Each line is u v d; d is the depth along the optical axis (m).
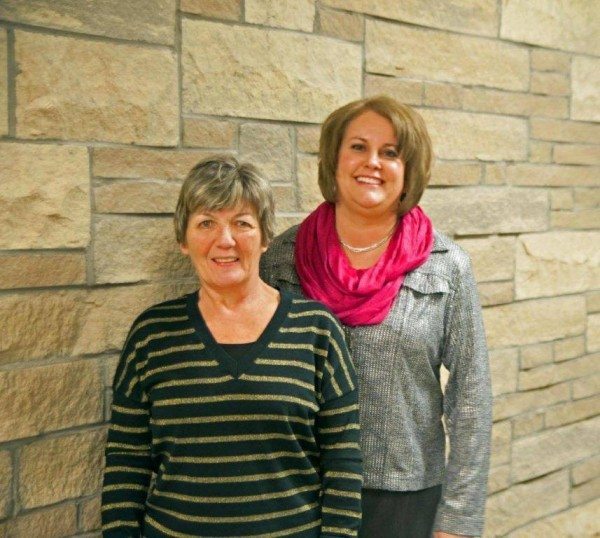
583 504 2.57
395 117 1.34
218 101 1.59
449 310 1.40
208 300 1.23
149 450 1.26
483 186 2.13
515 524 2.35
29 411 1.39
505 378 2.26
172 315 1.22
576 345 2.47
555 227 2.35
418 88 1.94
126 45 1.44
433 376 1.42
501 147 2.16
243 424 1.15
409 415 1.39
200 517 1.16
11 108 1.32
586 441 2.55
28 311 1.37
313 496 1.22
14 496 1.38
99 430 1.49
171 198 1.54
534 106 2.23
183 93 1.53
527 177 2.24
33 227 1.36
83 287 1.44
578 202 2.41
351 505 1.21
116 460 1.24
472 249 2.13
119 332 1.50
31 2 1.32
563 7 2.26
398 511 1.40
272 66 1.66
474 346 1.39
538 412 2.38
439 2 1.96
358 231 1.43
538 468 2.40
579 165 2.39
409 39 1.91
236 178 1.17
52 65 1.35
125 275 1.49
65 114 1.38
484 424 1.39
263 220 1.21
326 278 1.42
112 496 1.24
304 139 1.75
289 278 1.49
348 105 1.41
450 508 1.39
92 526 1.50
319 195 1.79
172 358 1.19
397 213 1.44
